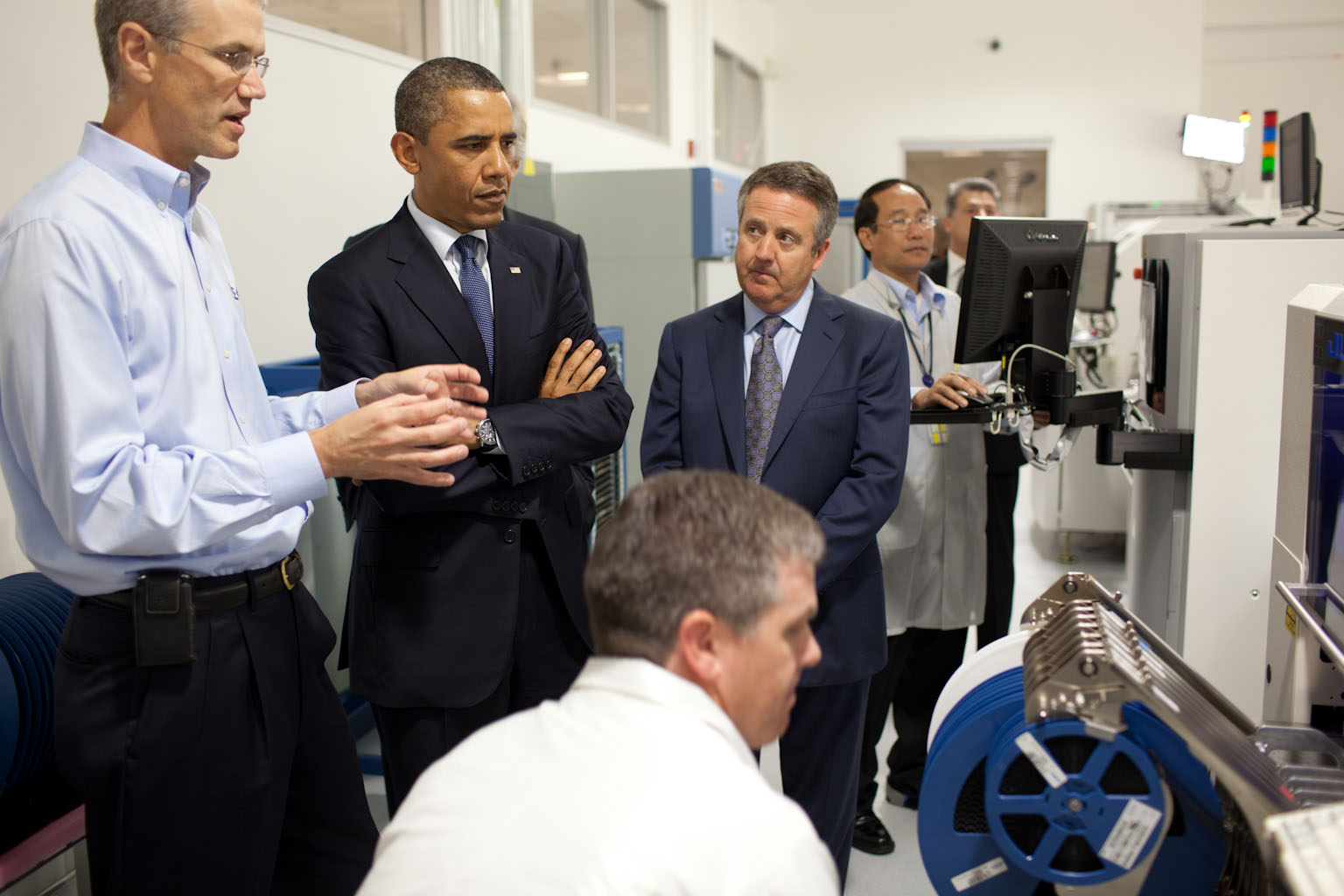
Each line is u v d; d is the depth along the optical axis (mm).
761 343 1818
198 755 1280
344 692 2719
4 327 1149
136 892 1277
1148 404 2613
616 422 1676
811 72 9445
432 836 735
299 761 1479
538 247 1765
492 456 1537
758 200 1731
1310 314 1495
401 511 1521
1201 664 2330
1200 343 2250
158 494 1157
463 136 1529
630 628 817
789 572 822
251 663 1333
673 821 705
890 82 9320
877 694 2354
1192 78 8828
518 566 1611
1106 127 9016
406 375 1429
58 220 1156
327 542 2611
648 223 4453
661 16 6992
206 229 1420
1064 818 973
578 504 1734
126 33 1202
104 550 1166
